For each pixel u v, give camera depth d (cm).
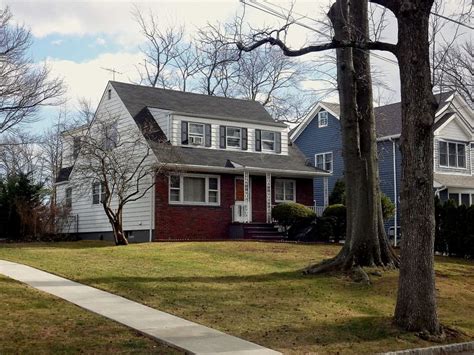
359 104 1767
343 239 2773
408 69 1151
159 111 2850
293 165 3034
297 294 1395
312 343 997
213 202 2825
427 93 1145
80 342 902
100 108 3114
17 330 942
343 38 1672
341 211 2700
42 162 4800
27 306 1108
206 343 945
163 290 1341
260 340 992
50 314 1063
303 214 2745
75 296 1238
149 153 2594
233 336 1005
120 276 1481
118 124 2880
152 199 2639
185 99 3158
